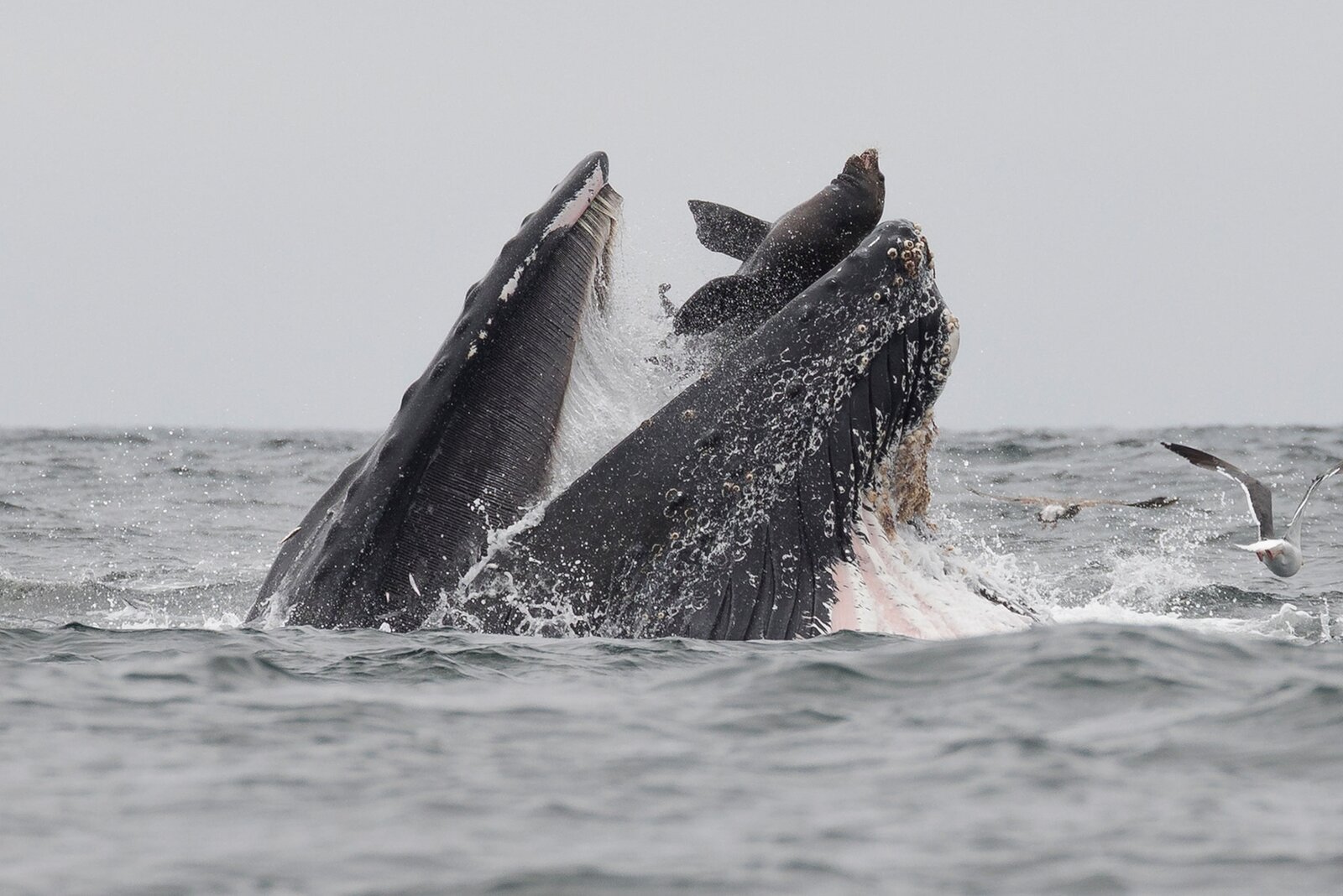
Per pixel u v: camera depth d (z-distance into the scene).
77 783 29.45
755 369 45.28
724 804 28.56
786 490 44.97
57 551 88.12
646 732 33.47
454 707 35.56
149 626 56.56
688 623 43.72
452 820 27.53
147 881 24.33
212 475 147.50
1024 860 25.50
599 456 47.97
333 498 50.34
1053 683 36.22
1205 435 176.75
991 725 33.41
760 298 47.75
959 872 25.03
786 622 43.81
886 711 34.94
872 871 25.09
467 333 46.78
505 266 47.56
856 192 48.25
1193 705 34.31
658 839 26.61
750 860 25.56
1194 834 26.56
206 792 28.97
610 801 28.66
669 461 44.84
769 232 49.03
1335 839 26.16
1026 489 120.62
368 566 45.62
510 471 46.28
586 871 25.00
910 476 47.56
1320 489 114.75
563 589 44.62
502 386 46.62
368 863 25.31
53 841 26.16
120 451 179.88
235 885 24.28
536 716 34.81
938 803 28.47
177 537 97.44
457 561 45.59
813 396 45.19
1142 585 69.06
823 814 27.97
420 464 45.91
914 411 47.06
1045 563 78.38
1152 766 30.47
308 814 27.77
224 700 36.22
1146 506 43.28
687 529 44.44
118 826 26.98
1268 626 57.34
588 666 39.81
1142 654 38.09
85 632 45.19
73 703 35.59
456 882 24.58
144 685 37.47
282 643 42.81
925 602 45.53
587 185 49.25
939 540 48.44
